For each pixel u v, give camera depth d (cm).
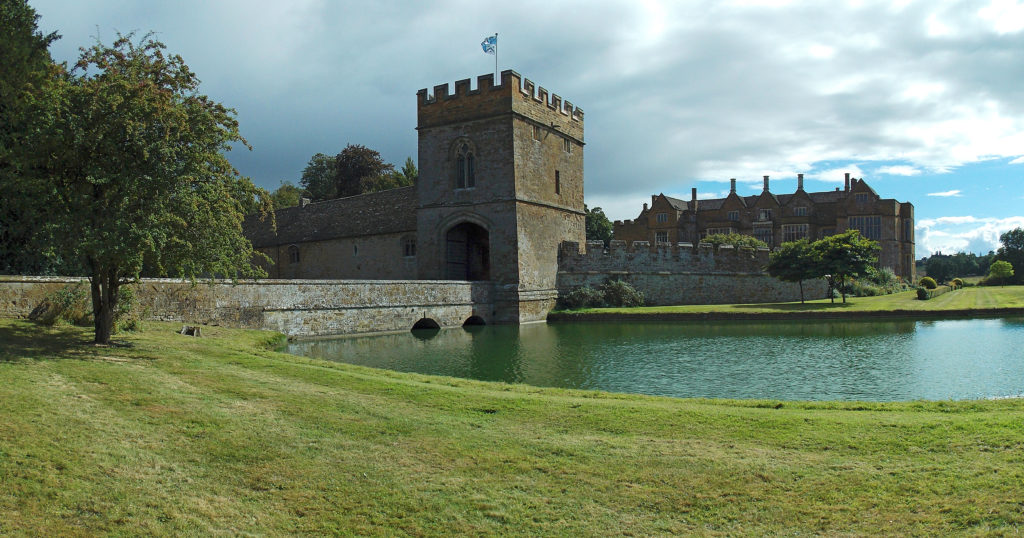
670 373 1981
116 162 1395
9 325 1647
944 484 709
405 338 3030
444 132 4256
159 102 1405
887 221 8169
